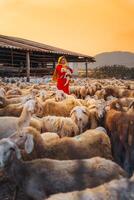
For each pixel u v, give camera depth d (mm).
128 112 9086
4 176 7301
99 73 63312
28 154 6738
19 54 37875
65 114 10922
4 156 6125
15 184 6566
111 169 5723
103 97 16625
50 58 43156
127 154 8625
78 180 5641
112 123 9086
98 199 4438
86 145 6980
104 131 7980
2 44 32594
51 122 8867
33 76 37094
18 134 6664
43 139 7188
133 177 4770
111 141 9008
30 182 5898
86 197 4434
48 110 10844
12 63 35250
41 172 5859
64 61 17031
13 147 6184
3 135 8727
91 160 5875
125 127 8805
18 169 6059
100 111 9500
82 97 18609
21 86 19641
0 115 10375
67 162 5926
